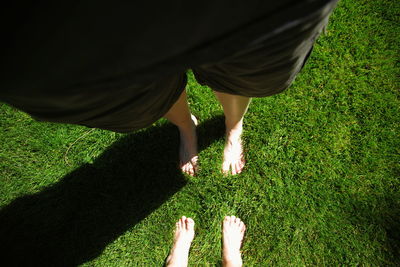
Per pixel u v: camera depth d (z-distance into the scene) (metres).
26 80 0.33
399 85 1.34
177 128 1.37
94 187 1.35
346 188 1.28
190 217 1.31
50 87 0.35
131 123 0.67
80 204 1.34
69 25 0.28
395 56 1.36
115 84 0.38
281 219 1.28
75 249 1.31
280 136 1.34
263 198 1.30
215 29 0.33
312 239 1.25
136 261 1.29
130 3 0.27
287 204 1.29
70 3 0.26
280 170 1.32
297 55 0.52
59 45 0.29
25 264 1.29
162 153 1.36
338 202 1.27
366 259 1.21
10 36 0.28
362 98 1.34
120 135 1.38
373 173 1.28
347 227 1.25
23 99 0.39
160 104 0.67
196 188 1.33
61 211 1.34
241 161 1.33
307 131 1.34
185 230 1.28
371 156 1.30
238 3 0.30
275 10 0.33
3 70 0.32
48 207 1.34
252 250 1.27
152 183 1.34
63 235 1.32
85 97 0.41
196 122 1.35
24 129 1.40
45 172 1.37
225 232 1.27
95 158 1.37
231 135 1.26
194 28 0.32
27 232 1.32
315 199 1.28
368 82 1.35
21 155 1.38
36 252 1.30
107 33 0.29
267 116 1.36
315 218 1.27
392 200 1.25
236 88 0.69
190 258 1.28
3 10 0.26
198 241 1.29
